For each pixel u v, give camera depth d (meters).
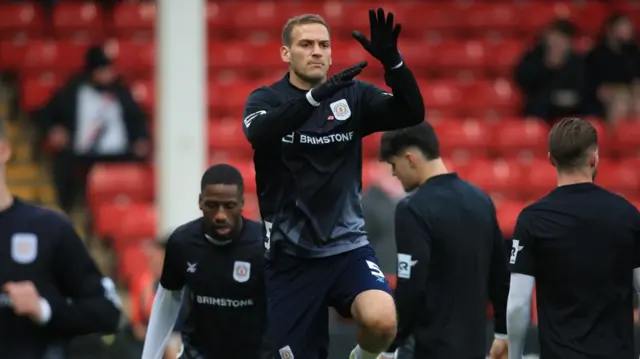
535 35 60.31
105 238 44.03
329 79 16.91
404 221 19.62
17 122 52.88
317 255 18.27
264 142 17.33
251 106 18.17
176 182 34.75
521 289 17.88
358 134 18.42
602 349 17.50
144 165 47.03
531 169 47.88
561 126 18.00
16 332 14.73
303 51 18.08
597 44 52.97
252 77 56.31
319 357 18.98
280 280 18.62
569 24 50.75
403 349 19.95
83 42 57.22
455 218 19.70
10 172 49.56
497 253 20.41
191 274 19.69
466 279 19.73
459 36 60.34
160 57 35.41
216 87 53.25
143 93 52.41
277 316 18.62
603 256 17.58
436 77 57.44
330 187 18.22
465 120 52.69
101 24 59.06
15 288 14.09
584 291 17.61
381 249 30.73
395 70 17.33
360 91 18.39
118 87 44.91
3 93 54.53
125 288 40.78
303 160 18.14
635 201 48.44
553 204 17.86
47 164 49.97
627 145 51.19
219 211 19.22
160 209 35.22
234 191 19.28
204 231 19.69
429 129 20.25
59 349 15.09
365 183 44.03
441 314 19.62
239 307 19.78
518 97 54.31
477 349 19.86
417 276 19.41
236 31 59.38
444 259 19.61
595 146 17.94
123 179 45.88
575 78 50.47
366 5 60.59
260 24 59.53
